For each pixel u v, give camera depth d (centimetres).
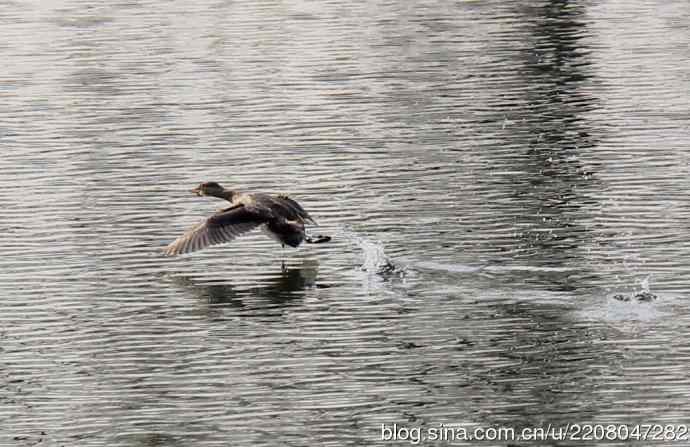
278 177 2273
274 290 1806
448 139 2475
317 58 3127
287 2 3797
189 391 1515
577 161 2316
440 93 2808
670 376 1511
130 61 3128
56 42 3334
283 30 3422
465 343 1619
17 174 2325
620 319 1667
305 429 1413
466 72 2978
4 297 1791
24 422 1447
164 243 1980
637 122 2545
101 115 2691
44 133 2575
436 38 3322
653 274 1794
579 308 1706
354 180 2247
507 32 3366
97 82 2947
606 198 2109
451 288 1784
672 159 2303
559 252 1888
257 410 1460
